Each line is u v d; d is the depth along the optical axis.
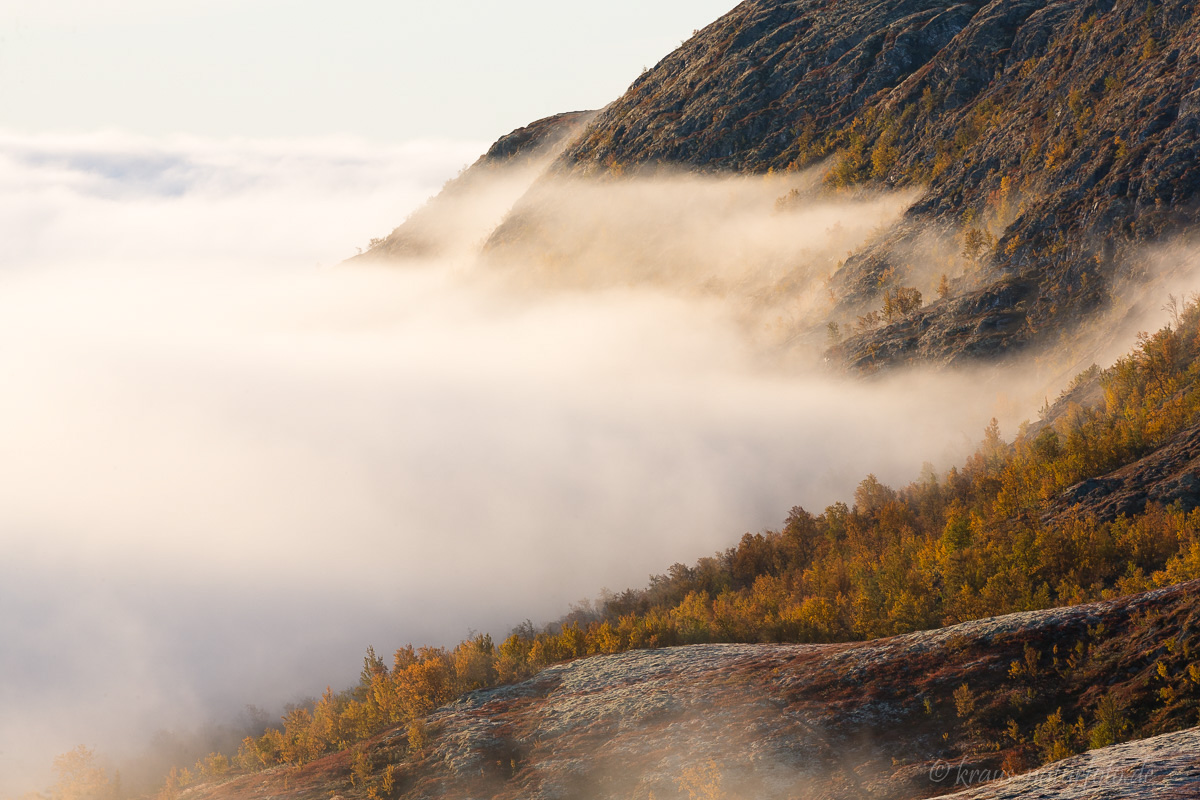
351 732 75.06
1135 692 39.72
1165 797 22.52
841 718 48.56
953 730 44.03
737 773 46.28
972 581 74.62
